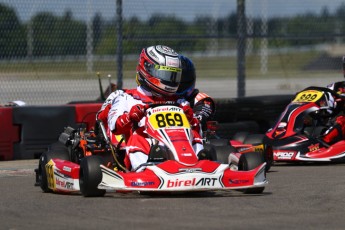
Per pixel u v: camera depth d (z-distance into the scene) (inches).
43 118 1695.4
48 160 1146.0
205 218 850.8
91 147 1176.8
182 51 2204.7
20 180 1321.4
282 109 1937.7
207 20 2198.6
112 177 991.6
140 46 2047.2
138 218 853.8
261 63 3329.2
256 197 1018.7
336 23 2481.5
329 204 963.3
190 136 1042.1
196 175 973.8
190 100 1167.0
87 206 951.0
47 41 1902.1
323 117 1574.8
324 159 1493.6
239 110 1871.3
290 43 2955.2
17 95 2186.3
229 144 1326.3
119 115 1088.2
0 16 1830.7
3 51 1841.8
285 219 848.9
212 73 2817.4
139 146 1052.5
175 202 970.1
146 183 968.3
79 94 2201.0
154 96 1117.7
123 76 2117.4
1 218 885.2
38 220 862.5
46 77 2142.0
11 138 1669.5
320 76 3189.0
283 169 1444.4
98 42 1977.1
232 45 2364.7
